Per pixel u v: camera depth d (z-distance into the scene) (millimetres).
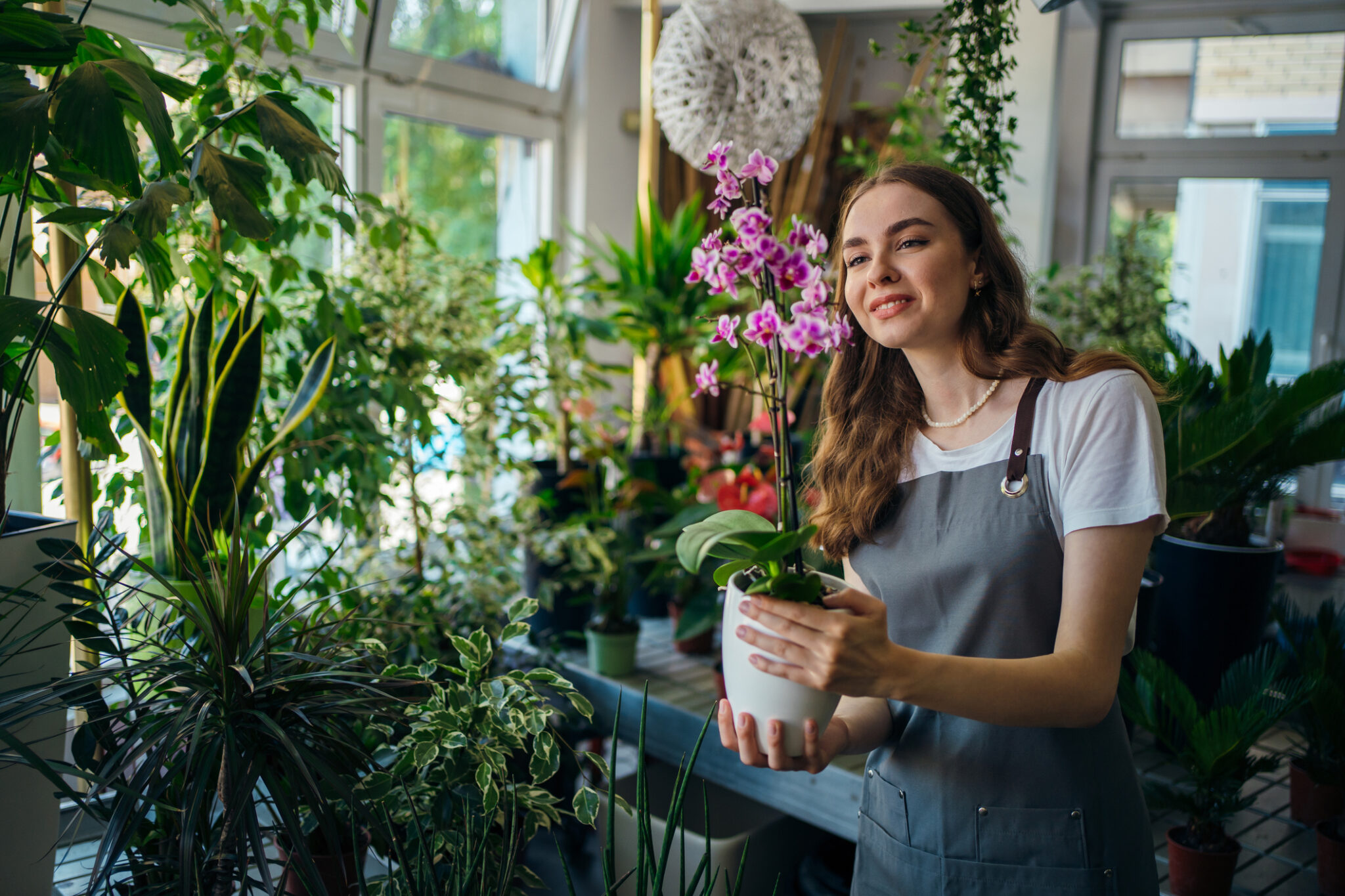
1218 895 1865
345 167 3533
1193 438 2393
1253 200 4680
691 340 3525
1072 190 4930
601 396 4660
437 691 1517
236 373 1756
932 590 1231
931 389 1271
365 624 2119
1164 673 1987
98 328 1358
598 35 4438
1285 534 3990
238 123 1614
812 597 953
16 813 1517
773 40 3008
